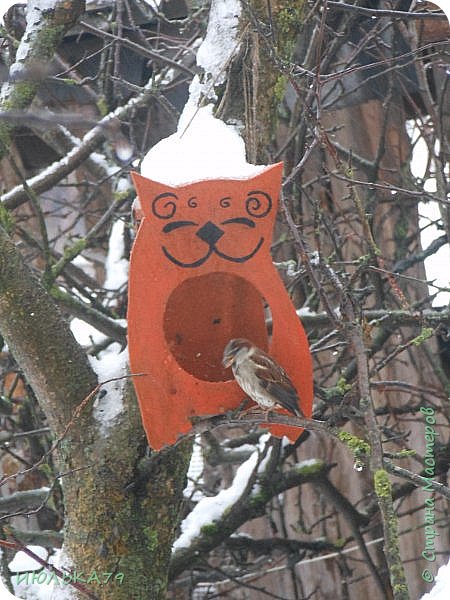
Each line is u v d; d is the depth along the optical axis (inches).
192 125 306.8
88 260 650.8
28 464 497.4
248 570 514.9
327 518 539.2
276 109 336.5
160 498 327.0
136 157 540.7
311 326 437.1
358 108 582.6
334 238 400.2
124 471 323.0
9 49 473.4
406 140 585.0
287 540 503.5
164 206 282.0
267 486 455.5
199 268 286.0
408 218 560.7
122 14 557.3
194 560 434.3
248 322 320.2
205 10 485.1
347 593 536.7
